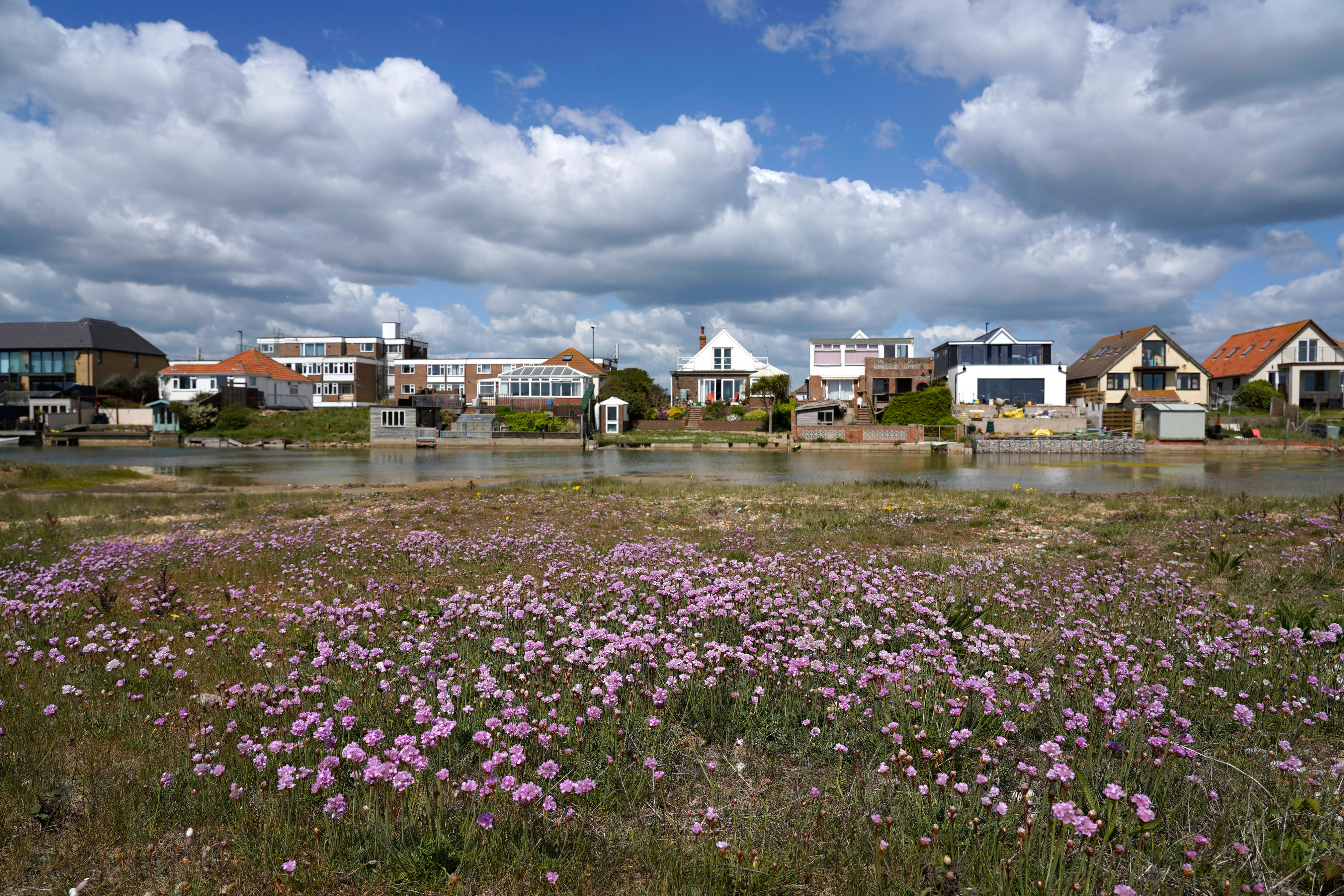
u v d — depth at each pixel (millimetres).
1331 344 67312
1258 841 3375
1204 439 53594
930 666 5293
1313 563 10008
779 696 4918
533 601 6867
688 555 10445
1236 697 4918
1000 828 3412
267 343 105375
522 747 3771
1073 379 71188
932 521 15602
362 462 45938
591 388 78875
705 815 3648
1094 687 4938
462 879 3230
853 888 3154
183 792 3873
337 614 7031
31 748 4324
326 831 3516
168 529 14633
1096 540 12836
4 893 3162
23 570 9852
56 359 90500
